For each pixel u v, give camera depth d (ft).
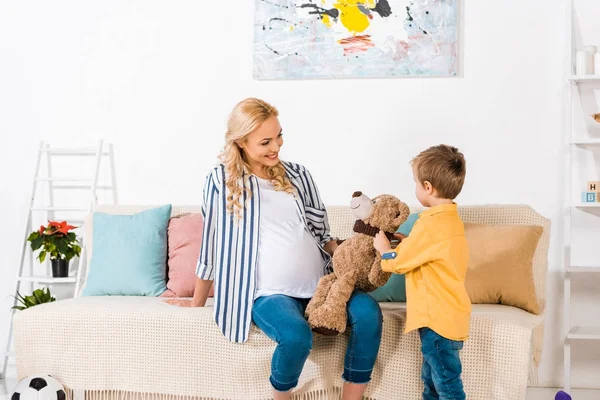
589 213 10.80
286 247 8.28
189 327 8.44
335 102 11.35
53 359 8.79
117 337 8.64
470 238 9.53
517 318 8.14
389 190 11.23
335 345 8.22
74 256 12.05
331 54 11.26
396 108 11.19
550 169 10.84
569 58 10.53
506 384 7.74
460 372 7.47
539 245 9.80
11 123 12.35
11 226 12.40
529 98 10.87
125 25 11.97
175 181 11.84
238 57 11.64
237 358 8.27
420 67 11.03
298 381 8.21
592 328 10.66
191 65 11.78
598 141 10.19
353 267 8.01
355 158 11.31
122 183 11.99
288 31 11.37
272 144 8.29
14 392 8.54
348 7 11.19
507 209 10.07
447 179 7.70
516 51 10.89
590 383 10.82
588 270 10.28
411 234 7.68
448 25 10.96
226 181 8.48
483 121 10.98
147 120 11.92
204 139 11.75
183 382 8.46
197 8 11.75
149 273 10.19
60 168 12.22
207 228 8.55
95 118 12.07
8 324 12.33
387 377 8.20
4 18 12.35
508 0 10.89
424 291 7.56
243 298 8.18
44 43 12.23
